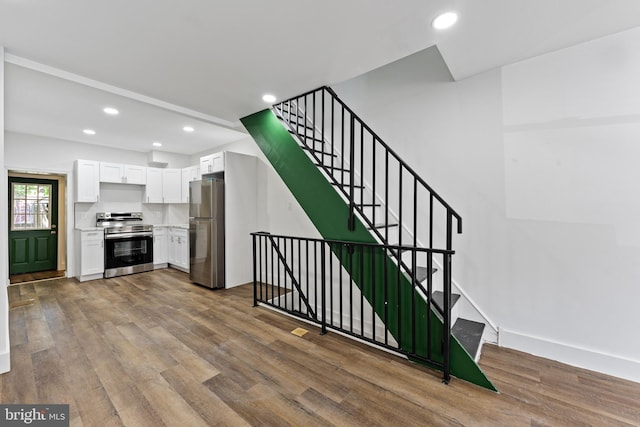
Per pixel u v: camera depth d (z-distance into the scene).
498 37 1.99
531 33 1.94
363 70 2.50
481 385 1.85
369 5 1.68
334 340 2.50
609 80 1.99
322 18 1.80
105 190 5.24
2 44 2.08
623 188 1.97
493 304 2.48
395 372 2.01
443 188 2.71
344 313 3.15
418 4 1.67
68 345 2.38
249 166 4.53
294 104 3.64
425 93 2.80
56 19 1.80
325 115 3.57
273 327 2.77
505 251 2.41
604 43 2.00
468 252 2.59
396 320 2.28
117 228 4.93
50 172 4.62
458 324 2.49
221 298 3.69
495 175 2.44
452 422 1.54
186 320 2.93
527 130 2.29
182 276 4.90
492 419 1.56
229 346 2.38
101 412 1.60
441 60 2.70
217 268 4.13
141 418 1.56
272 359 2.17
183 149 5.66
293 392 1.78
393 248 2.16
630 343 1.96
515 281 2.38
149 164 5.88
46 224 5.26
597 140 2.04
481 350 2.34
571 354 2.14
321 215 2.78
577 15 1.75
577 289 2.13
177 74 2.56
